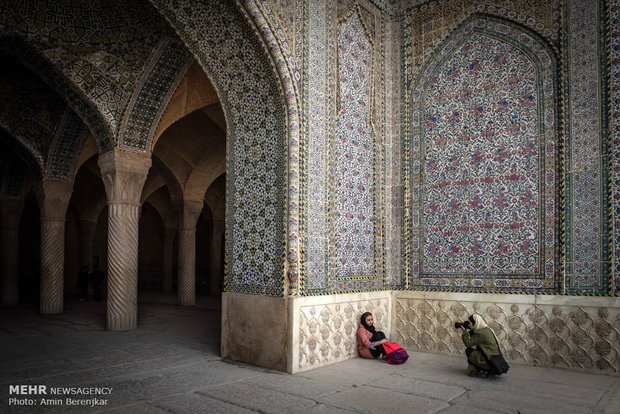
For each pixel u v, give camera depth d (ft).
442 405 10.43
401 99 17.85
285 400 10.75
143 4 19.63
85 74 20.67
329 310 14.66
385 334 16.96
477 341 13.09
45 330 22.08
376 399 10.84
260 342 14.17
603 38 13.89
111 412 9.89
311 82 14.93
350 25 16.67
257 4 13.62
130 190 22.43
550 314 14.17
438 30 17.22
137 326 23.18
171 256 52.70
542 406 10.42
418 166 17.26
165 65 21.42
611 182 13.47
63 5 19.36
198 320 25.90
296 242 13.82
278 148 14.46
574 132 14.20
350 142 16.22
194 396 11.03
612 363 13.11
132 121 22.18
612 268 13.29
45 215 28.45
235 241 15.48
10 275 35.58
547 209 14.52
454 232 16.29
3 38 19.21
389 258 17.51
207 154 35.53
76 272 52.70
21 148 27.96
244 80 15.33
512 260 15.06
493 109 15.80
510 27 15.66
